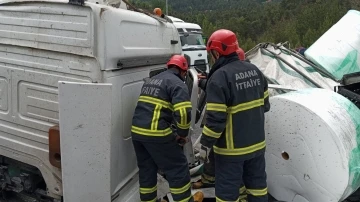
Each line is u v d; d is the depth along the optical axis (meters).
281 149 3.60
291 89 5.04
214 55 3.25
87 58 2.98
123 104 3.30
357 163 3.28
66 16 3.02
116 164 3.25
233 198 3.23
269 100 3.63
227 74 3.08
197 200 3.60
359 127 3.51
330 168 3.27
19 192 3.74
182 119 3.18
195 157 4.29
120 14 3.15
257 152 3.23
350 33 7.34
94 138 2.88
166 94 3.30
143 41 3.57
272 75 6.77
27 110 3.31
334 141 3.22
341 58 7.13
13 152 3.46
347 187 3.24
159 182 3.97
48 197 3.61
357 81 4.37
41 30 3.14
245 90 3.14
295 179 3.56
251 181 3.36
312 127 3.34
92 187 2.97
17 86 3.33
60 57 3.08
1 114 3.46
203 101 4.47
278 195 3.73
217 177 3.28
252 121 3.19
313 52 7.34
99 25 2.94
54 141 3.06
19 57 3.28
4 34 3.32
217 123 3.02
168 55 4.17
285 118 3.52
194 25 15.72
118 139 3.26
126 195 3.49
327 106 3.44
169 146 3.30
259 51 7.37
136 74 3.51
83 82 3.02
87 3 2.94
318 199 3.42
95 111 2.84
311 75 6.84
